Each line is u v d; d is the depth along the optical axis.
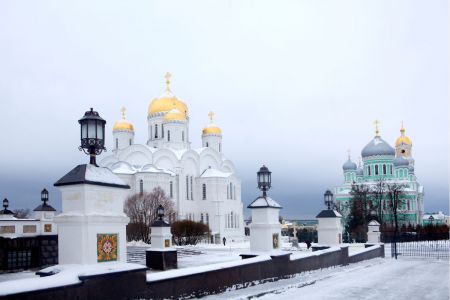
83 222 11.62
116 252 12.44
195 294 14.73
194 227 70.62
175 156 90.75
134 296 12.34
